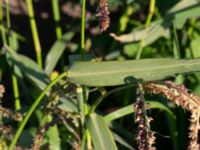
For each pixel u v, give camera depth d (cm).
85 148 55
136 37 75
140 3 91
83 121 52
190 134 42
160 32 76
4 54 79
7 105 92
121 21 85
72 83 51
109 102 86
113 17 99
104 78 48
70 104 59
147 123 42
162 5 87
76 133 55
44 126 52
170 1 86
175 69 48
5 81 97
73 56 65
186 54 81
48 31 104
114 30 93
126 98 81
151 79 48
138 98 43
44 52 103
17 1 103
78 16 102
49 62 77
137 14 93
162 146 78
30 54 102
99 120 50
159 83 44
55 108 52
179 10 75
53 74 77
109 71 48
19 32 103
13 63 73
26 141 64
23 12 104
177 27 78
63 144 65
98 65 48
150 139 42
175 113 76
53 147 63
